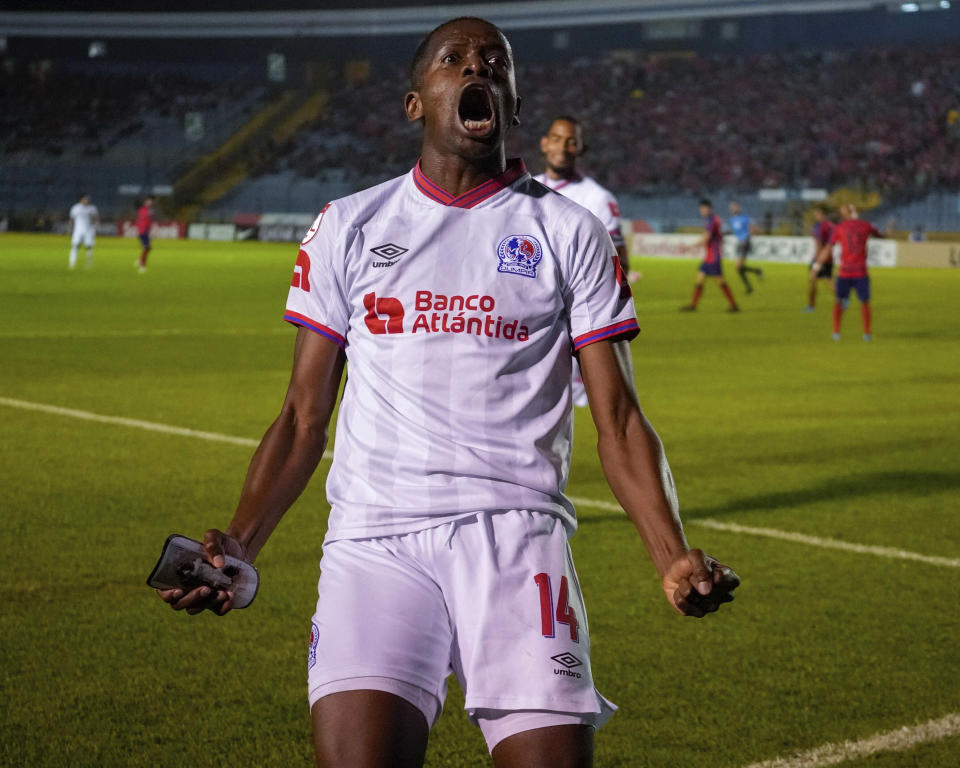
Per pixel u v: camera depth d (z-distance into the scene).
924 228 42.00
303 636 4.32
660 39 54.59
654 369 12.62
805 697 3.79
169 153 54.81
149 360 12.43
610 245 2.30
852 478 7.27
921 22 52.28
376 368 2.25
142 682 3.84
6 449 7.68
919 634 4.44
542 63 55.88
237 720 3.55
